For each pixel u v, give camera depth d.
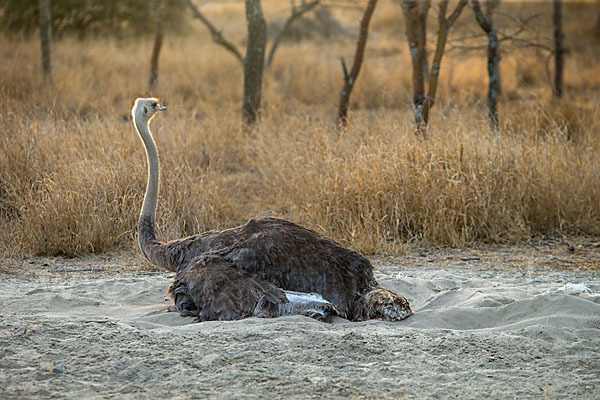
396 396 6.97
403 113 21.56
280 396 6.89
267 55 40.47
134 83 31.02
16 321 9.07
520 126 20.52
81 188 15.53
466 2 18.98
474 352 8.20
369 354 8.02
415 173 16.22
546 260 14.06
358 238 14.80
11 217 15.45
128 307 10.29
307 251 9.41
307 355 7.89
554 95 28.92
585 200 16.69
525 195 16.47
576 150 18.39
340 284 9.37
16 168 16.80
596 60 41.12
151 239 10.52
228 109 27.81
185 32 48.72
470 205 15.78
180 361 7.71
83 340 8.30
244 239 9.53
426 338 8.57
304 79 34.53
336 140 19.12
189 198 16.02
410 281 11.75
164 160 17.44
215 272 9.23
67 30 44.62
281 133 21.62
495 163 16.59
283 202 17.91
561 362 7.94
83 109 25.58
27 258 13.84
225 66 36.81
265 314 8.96
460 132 18.08
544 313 9.62
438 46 19.16
